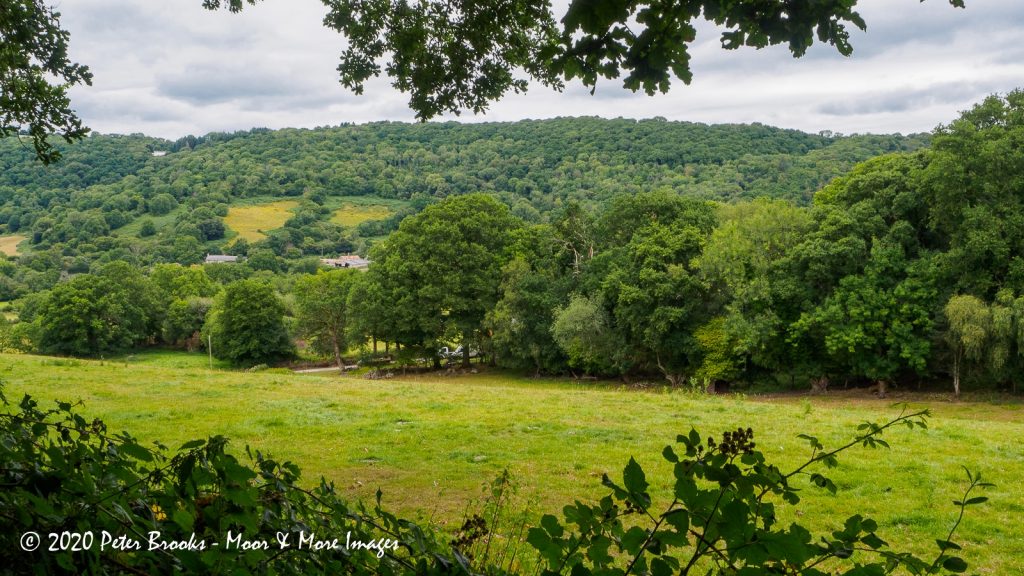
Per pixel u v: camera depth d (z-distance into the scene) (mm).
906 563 1893
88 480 2035
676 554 7391
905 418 2295
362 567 2428
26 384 24922
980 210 34438
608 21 3068
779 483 1983
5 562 1885
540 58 3545
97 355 77062
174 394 24250
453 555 2463
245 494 2020
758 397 40844
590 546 1988
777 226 41000
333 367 69750
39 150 9352
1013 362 34781
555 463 14117
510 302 52906
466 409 22141
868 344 36719
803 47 3611
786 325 40375
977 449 15578
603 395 26266
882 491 12242
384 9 8523
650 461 14156
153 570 1964
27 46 9023
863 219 39031
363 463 13961
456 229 57000
